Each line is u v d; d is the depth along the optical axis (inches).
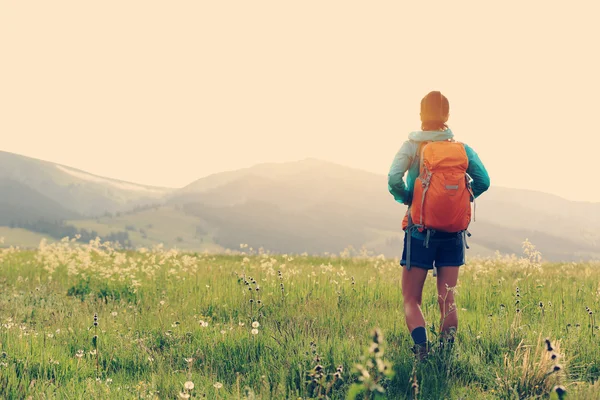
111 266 508.7
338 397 154.7
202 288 374.0
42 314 312.5
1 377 172.9
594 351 196.5
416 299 212.4
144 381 175.6
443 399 158.6
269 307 302.8
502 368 178.4
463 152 200.4
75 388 171.2
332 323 255.4
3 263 558.3
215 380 179.2
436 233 204.1
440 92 217.8
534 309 273.7
